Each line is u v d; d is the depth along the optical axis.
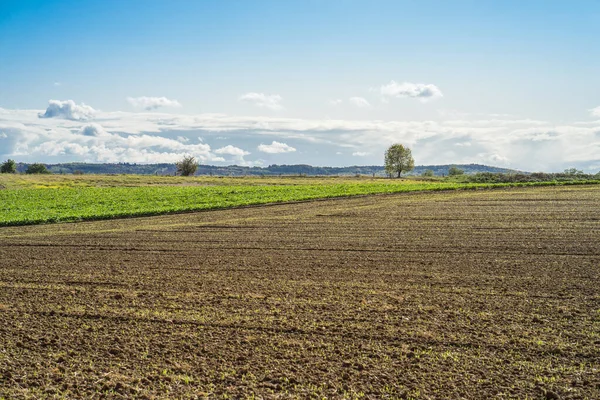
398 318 11.74
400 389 8.30
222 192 52.97
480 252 19.70
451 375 8.79
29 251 22.36
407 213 32.59
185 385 8.59
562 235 23.00
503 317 11.70
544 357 9.48
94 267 18.36
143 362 9.52
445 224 27.39
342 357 9.59
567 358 9.43
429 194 45.47
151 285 15.34
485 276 15.75
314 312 12.29
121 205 43.25
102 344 10.44
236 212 36.56
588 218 28.05
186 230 27.97
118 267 18.28
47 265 18.91
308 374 8.91
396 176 138.25
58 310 12.83
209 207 38.97
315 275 16.34
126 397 8.21
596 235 22.77
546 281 14.98
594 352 9.66
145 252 21.45
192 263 18.80
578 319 11.50
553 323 11.26
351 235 24.70
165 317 12.10
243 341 10.47
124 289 14.91
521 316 11.76
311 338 10.59
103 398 8.20
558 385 8.38
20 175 102.38
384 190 48.69
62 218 34.09
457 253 19.62
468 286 14.58
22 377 8.95
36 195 54.81
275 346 10.19
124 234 27.08
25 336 10.94
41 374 9.10
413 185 56.88
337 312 12.26
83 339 10.73
